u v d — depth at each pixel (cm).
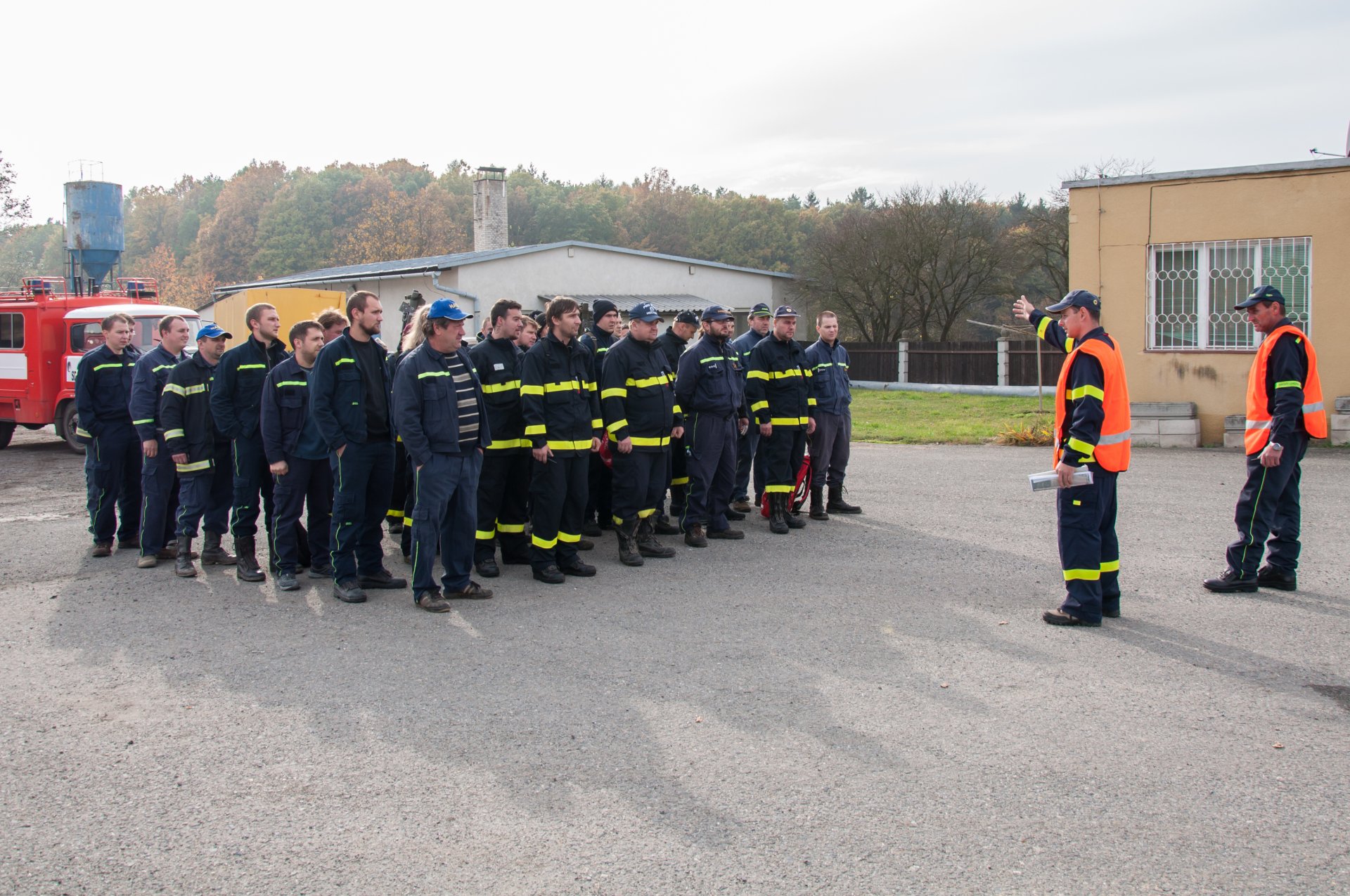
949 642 557
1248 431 656
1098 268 1491
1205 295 1433
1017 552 780
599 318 874
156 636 585
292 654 550
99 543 803
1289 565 658
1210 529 845
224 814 368
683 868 326
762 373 841
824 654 538
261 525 941
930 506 980
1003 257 3525
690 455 810
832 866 326
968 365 2816
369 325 645
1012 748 416
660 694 481
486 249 3906
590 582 703
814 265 3672
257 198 7300
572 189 9888
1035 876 319
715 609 627
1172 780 385
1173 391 1450
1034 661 524
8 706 476
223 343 754
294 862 333
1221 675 500
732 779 390
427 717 457
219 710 468
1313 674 500
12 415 1597
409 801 376
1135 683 489
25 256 9212
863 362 3100
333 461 662
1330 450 1255
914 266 3484
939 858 330
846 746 419
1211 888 311
